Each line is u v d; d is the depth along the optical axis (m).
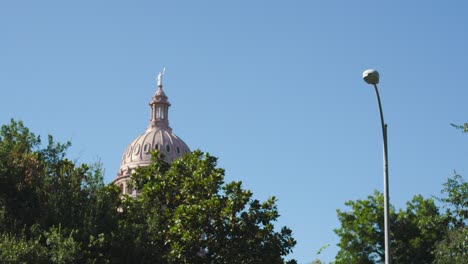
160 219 46.91
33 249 35.56
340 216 71.06
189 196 46.97
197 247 43.34
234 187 45.41
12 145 45.47
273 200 45.56
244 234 44.19
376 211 69.81
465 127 35.34
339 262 69.75
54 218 39.44
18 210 40.28
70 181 41.88
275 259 43.91
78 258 36.72
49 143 47.81
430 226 42.28
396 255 67.62
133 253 40.38
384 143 25.86
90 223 39.44
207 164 49.25
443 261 39.69
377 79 24.81
